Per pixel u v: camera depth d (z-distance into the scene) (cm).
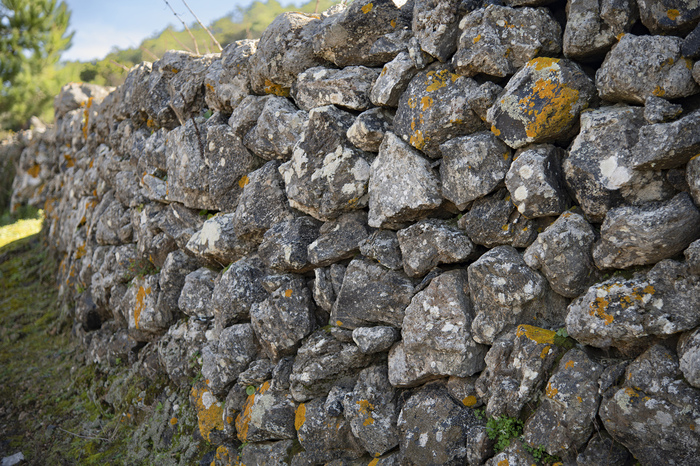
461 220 279
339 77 321
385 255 299
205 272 423
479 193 263
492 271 256
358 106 317
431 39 274
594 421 227
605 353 237
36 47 1614
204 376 388
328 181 319
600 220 239
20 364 593
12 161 1238
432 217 292
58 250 773
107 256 561
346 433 313
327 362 320
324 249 327
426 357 278
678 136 206
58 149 883
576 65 244
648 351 215
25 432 484
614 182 225
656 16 216
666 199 222
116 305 529
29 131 1254
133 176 544
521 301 251
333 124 316
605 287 224
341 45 321
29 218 1087
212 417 380
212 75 416
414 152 286
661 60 215
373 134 302
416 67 287
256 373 354
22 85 1571
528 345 244
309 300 344
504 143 260
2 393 540
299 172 331
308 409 326
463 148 265
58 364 583
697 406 200
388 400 299
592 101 242
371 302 303
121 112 573
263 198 365
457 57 268
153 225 479
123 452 426
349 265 315
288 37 347
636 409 211
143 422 438
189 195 430
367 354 309
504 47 257
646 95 220
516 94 248
